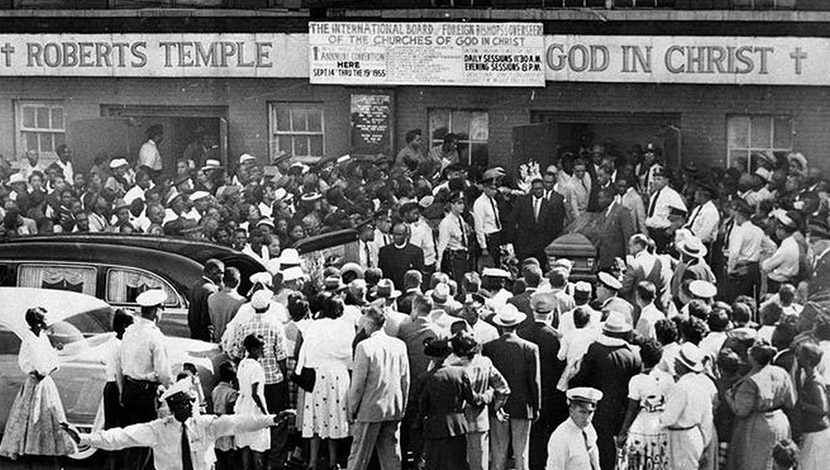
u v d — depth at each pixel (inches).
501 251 864.9
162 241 713.6
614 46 984.3
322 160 957.2
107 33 1061.8
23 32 1072.2
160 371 545.3
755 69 963.3
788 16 952.9
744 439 524.7
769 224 812.0
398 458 554.6
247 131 1059.9
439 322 578.2
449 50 1011.9
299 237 803.4
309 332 576.7
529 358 545.6
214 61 1048.8
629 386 519.2
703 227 826.2
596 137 1020.5
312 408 576.1
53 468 585.6
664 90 991.6
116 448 482.3
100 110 1079.6
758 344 524.1
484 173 910.4
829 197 855.7
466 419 529.0
